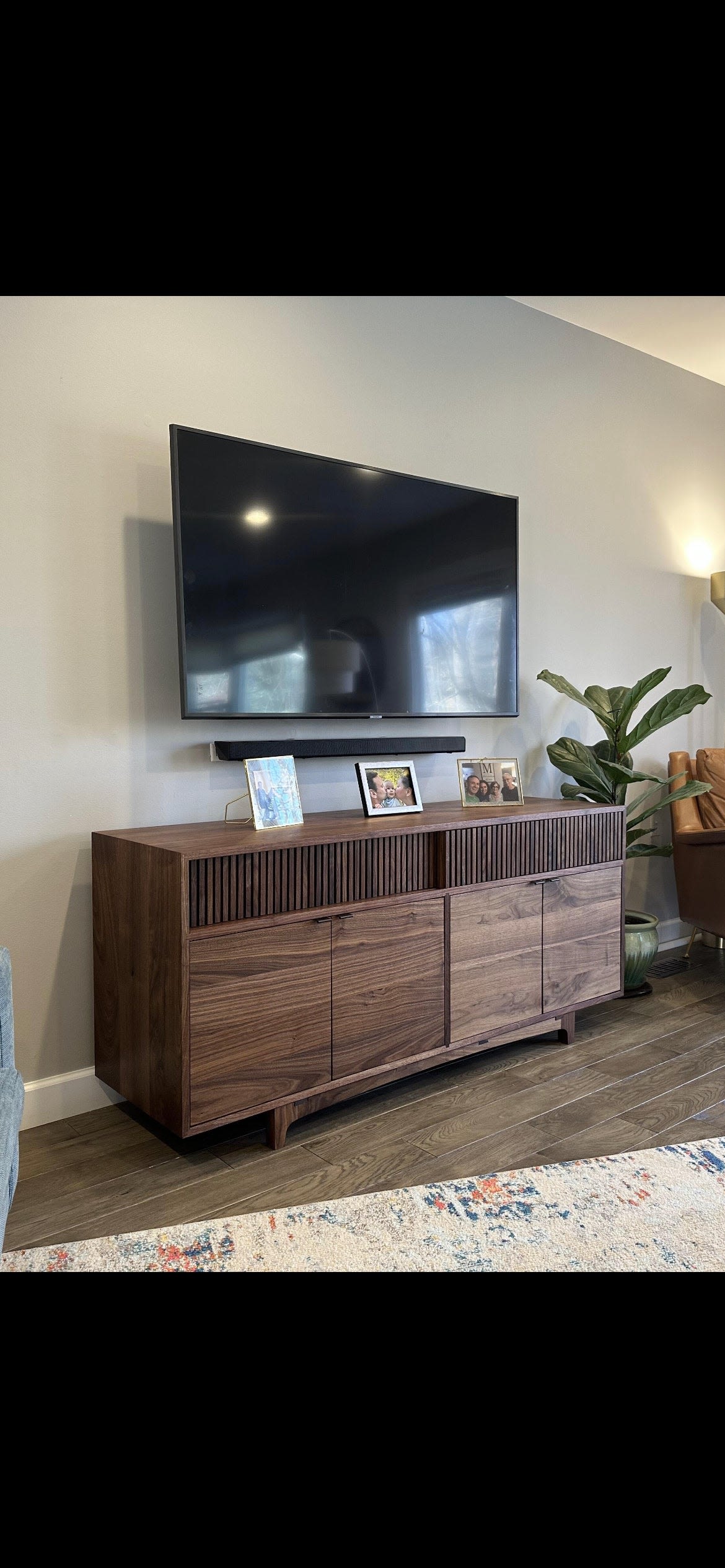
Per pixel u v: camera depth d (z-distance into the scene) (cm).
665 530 404
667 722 330
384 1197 188
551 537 354
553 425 352
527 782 349
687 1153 208
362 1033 227
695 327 363
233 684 241
